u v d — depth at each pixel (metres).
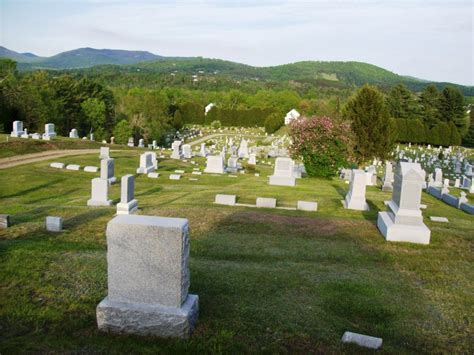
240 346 6.19
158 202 18.50
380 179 37.47
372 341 6.41
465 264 10.88
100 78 172.38
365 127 44.25
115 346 6.02
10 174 25.67
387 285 9.21
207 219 14.14
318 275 9.52
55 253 9.91
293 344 6.35
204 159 44.38
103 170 21.91
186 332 6.25
